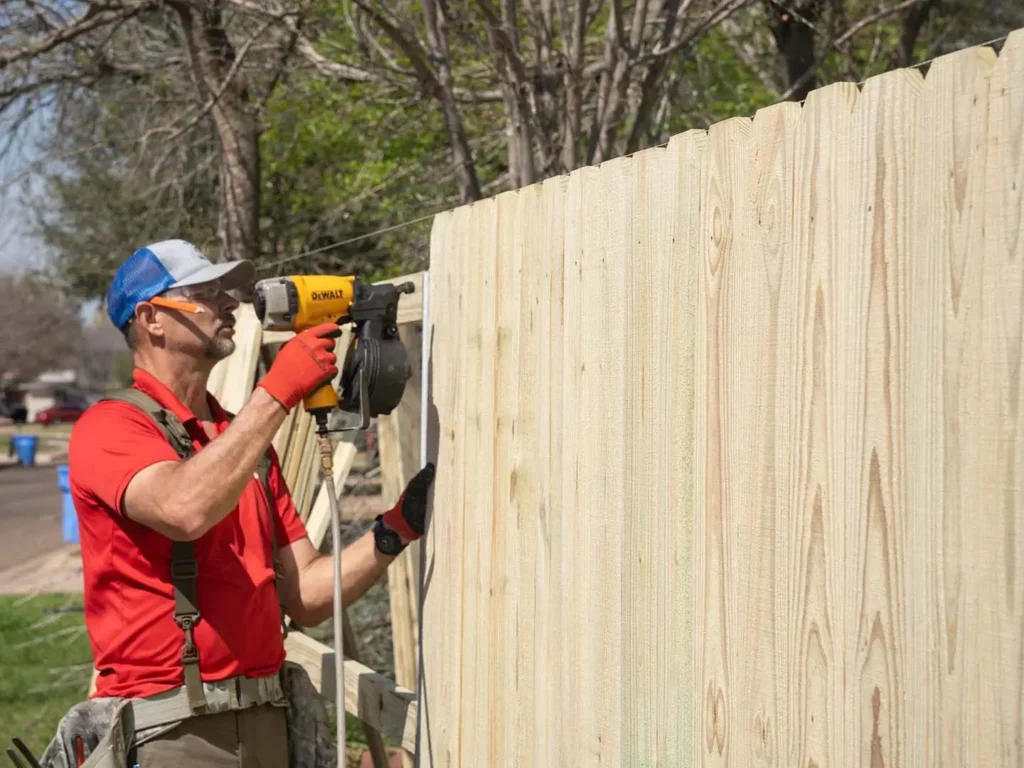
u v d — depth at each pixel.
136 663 4.51
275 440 7.30
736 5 8.95
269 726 4.75
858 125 2.62
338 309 4.51
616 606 3.53
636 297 3.45
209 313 5.00
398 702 5.26
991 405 2.29
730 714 3.01
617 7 8.52
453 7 10.23
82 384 126.31
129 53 13.11
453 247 4.77
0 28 11.85
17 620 15.54
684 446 3.21
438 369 4.91
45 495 39.69
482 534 4.43
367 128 13.44
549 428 3.93
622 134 10.74
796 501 2.79
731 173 3.03
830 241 2.69
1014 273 2.24
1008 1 13.60
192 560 4.52
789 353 2.82
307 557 5.16
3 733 10.51
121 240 18.30
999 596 2.27
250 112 12.50
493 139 12.39
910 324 2.48
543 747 3.93
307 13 10.28
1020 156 2.24
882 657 2.54
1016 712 2.23
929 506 2.43
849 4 13.29
